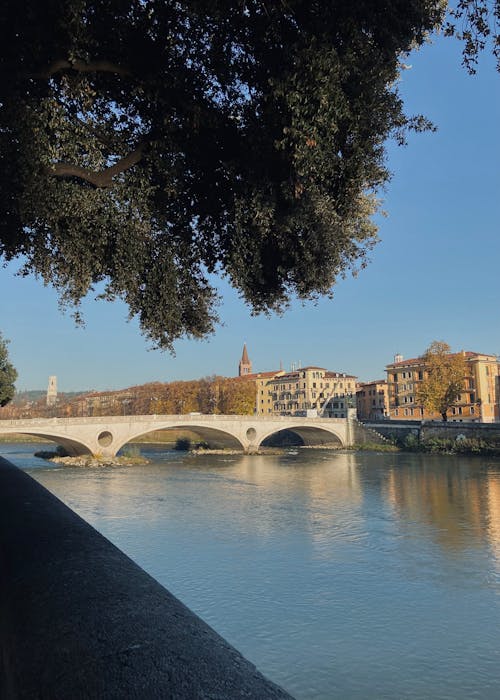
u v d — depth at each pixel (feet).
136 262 20.71
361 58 16.06
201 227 23.29
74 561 9.15
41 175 17.47
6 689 6.66
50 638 6.01
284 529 88.12
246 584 60.59
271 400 483.51
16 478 23.06
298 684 39.86
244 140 18.51
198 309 25.31
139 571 8.71
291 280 23.03
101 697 4.60
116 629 6.10
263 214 18.21
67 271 23.36
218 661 5.33
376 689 39.27
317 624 50.03
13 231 21.98
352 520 95.35
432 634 48.01
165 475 165.07
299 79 15.34
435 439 251.39
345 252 23.12
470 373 328.70
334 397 445.37
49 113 17.22
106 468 186.70
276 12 15.62
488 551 74.18
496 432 228.43
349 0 15.08
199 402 408.67
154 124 19.48
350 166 18.08
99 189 19.33
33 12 14.43
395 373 386.52
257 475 165.99
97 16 16.61
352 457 233.55
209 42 17.62
